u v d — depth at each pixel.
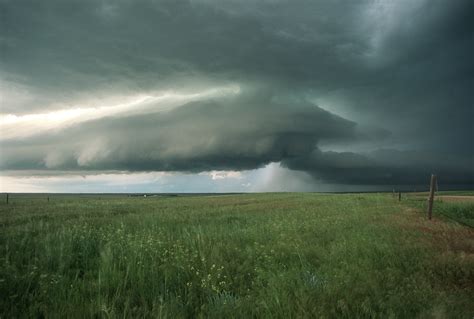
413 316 4.59
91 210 28.73
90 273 6.57
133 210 29.50
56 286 5.48
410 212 20.30
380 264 7.34
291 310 4.48
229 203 43.97
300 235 11.13
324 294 5.02
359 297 5.07
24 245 8.45
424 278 6.14
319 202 35.62
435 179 16.66
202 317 4.46
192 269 6.56
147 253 7.66
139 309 4.59
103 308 4.32
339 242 9.65
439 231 12.28
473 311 4.69
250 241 10.33
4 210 28.48
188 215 21.89
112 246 8.29
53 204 41.41
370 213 19.66
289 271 6.46
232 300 5.00
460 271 6.79
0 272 5.64
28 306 4.90
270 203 38.94
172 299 4.91
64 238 8.88
